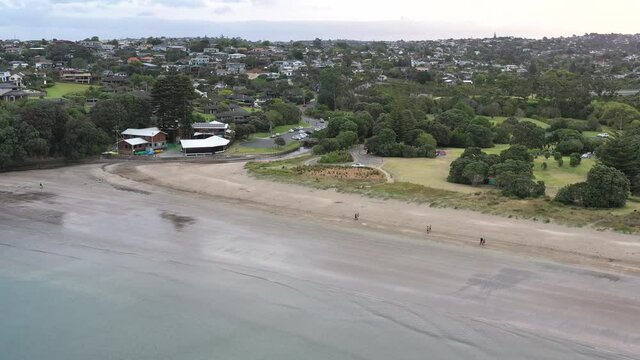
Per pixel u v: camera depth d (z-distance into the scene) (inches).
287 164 3211.1
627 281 1392.7
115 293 1371.8
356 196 2298.2
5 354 1114.7
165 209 2135.8
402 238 1760.6
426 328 1181.1
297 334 1167.6
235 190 2442.2
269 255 1615.4
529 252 1609.3
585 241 1669.5
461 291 1353.3
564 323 1187.3
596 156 3297.2
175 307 1295.5
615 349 1085.1
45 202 2217.0
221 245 1706.4
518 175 2427.4
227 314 1257.4
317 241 1739.7
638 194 2370.8
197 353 1103.6
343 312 1258.6
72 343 1149.7
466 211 2028.8
